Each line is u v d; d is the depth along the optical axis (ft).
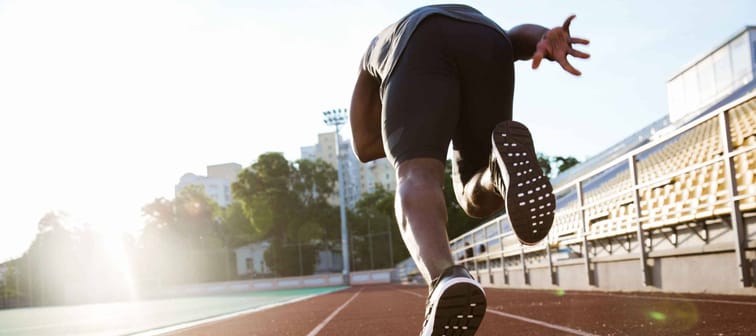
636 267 25.03
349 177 396.37
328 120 145.89
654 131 109.19
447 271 4.34
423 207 4.68
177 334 20.58
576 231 39.17
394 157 4.97
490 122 5.28
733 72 88.74
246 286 169.07
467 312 4.37
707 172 26.91
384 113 5.05
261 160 239.91
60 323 47.67
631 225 29.99
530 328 12.38
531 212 4.70
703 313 12.66
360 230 239.50
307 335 15.31
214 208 292.81
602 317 13.67
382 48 5.30
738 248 17.34
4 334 36.55
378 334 14.07
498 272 52.34
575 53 5.20
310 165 245.45
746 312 12.22
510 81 5.31
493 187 5.27
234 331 20.07
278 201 234.58
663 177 21.01
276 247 208.44
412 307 26.45
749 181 22.56
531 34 5.50
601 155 118.21
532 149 4.79
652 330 10.25
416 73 4.92
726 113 17.40
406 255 209.46
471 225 173.88
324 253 254.88
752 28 84.89
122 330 28.96
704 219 21.99
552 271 36.83
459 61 5.01
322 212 240.32
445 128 4.87
